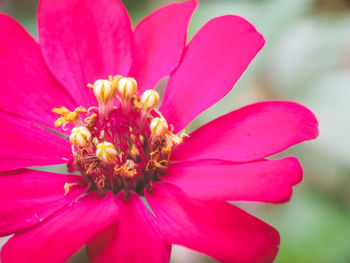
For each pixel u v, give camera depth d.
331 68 0.22
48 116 0.17
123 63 0.18
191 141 0.17
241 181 0.15
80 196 0.16
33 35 0.22
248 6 0.21
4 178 0.16
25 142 0.16
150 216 0.16
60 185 0.16
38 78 0.17
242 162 0.16
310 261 0.19
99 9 0.17
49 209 0.16
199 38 0.17
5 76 0.17
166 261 0.14
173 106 0.17
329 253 0.19
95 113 0.17
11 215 0.15
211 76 0.17
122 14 0.17
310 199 0.20
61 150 0.17
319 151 0.21
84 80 0.17
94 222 0.15
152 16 0.18
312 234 0.19
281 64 0.23
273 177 0.15
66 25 0.17
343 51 0.23
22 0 0.23
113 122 0.16
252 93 0.23
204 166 0.16
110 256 0.14
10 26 0.17
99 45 0.17
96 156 0.16
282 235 0.19
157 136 0.16
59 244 0.14
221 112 0.20
